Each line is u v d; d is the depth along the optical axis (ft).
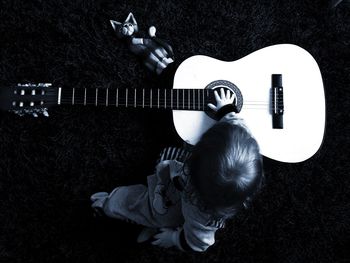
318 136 4.35
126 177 4.73
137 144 4.79
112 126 4.75
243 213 4.87
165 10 4.98
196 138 4.20
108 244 4.59
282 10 5.20
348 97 5.17
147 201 3.92
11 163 4.53
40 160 4.59
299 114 4.35
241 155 2.53
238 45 5.09
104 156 4.72
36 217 4.51
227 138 2.58
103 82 4.79
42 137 4.61
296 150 4.32
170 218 3.65
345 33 5.24
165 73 4.49
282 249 4.88
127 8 4.91
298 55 4.44
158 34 4.94
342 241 4.98
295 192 4.98
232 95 4.17
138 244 4.63
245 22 5.14
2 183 4.50
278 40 5.17
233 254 4.80
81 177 4.65
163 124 4.73
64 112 4.66
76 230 4.56
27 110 3.90
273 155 4.30
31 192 4.54
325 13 5.24
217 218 2.86
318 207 4.99
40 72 4.67
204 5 5.06
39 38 4.70
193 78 4.27
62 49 4.74
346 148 5.11
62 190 4.59
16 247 4.44
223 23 5.09
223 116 3.88
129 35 4.66
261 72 4.37
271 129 4.30
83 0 4.82
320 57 5.18
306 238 4.93
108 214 4.28
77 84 4.75
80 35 4.79
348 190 5.06
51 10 4.74
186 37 5.00
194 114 4.21
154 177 3.94
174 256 4.68
